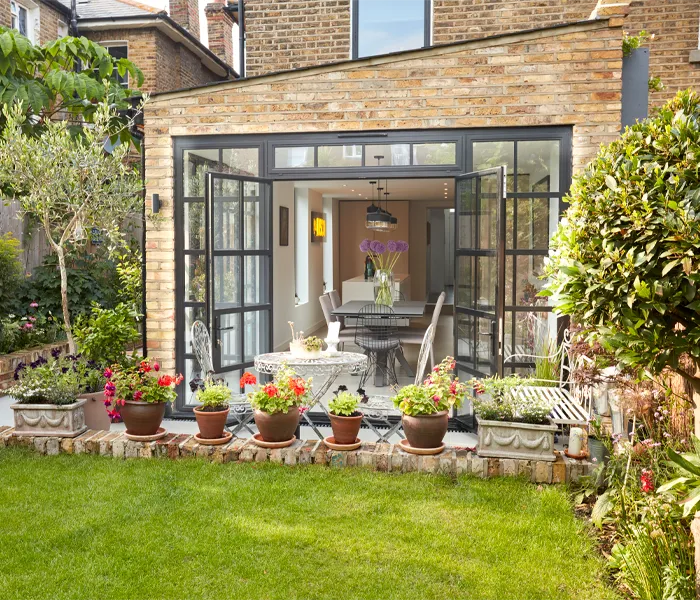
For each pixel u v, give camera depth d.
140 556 3.35
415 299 17.61
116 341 5.66
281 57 8.00
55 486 4.26
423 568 3.25
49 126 5.63
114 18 12.05
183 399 6.39
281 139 6.11
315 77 5.99
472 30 7.62
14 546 3.44
